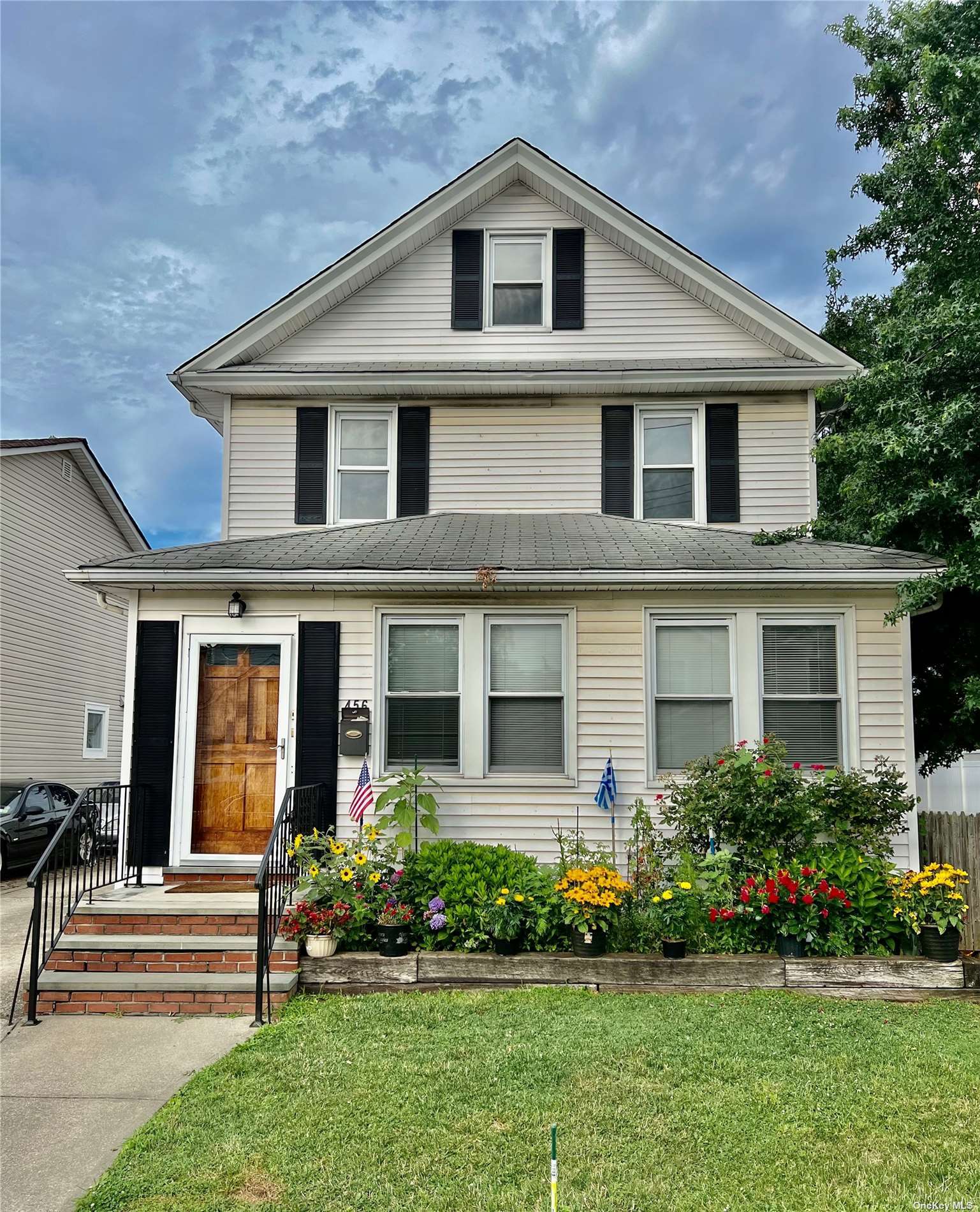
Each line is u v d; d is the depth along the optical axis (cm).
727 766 835
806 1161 439
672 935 764
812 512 1134
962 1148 451
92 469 2020
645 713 926
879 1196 407
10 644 1734
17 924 1068
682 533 1051
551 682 943
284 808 788
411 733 941
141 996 692
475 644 941
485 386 1145
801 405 1156
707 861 782
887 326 1011
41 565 1862
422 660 949
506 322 1208
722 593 932
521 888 778
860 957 740
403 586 907
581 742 925
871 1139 461
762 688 925
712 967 734
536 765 937
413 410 1173
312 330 1204
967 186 1143
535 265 1219
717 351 1184
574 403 1169
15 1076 563
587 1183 418
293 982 711
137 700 925
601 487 1155
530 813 919
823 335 1460
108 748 2175
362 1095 513
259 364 1185
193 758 921
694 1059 565
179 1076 561
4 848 1422
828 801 824
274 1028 634
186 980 696
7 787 1652
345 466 1168
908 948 773
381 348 1198
